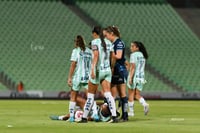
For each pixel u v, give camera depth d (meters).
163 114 69.62
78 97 58.81
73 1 161.25
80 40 53.91
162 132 40.25
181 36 158.25
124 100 55.06
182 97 129.50
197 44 156.38
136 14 162.38
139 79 66.19
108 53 51.00
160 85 141.12
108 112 52.66
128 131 40.91
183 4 171.75
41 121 52.62
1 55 140.38
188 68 148.25
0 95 120.94
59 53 144.38
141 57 66.62
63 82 136.50
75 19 155.38
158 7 167.25
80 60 53.75
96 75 50.97
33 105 91.31
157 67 146.50
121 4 164.75
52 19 153.50
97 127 44.81
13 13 152.25
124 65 55.91
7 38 145.25
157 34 157.50
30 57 141.62
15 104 94.81
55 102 105.44
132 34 156.00
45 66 140.00
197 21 165.00
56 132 39.75
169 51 152.25
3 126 45.47
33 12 153.88
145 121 54.19
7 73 135.00
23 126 45.56
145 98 127.69
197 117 63.16
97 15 158.88
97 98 120.88
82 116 51.62
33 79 135.25
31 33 148.12
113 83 55.53
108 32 53.56
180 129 43.12
